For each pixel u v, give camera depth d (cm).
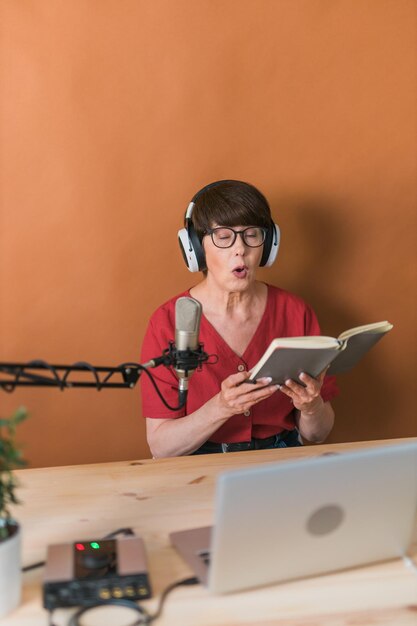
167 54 245
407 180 271
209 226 208
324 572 128
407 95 266
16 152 239
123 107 244
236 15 248
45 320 249
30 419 251
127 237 251
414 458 122
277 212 262
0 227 241
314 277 270
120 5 239
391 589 125
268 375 175
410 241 276
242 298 219
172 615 117
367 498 121
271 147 258
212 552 116
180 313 144
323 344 166
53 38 236
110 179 247
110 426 259
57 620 115
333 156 263
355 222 269
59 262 247
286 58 254
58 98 239
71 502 155
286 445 222
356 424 282
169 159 250
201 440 201
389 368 282
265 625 115
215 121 252
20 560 119
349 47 258
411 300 279
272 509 114
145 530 144
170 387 212
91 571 125
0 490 117
